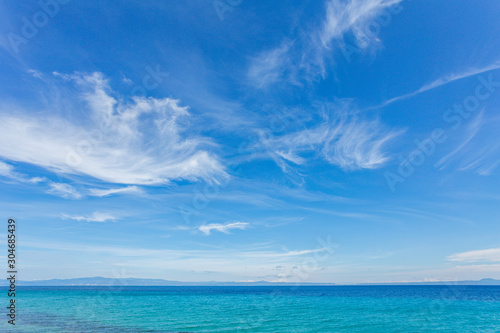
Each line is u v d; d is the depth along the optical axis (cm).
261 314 4272
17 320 3531
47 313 4312
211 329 3005
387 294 9806
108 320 3578
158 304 6009
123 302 6519
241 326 3216
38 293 10588
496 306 5316
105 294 9988
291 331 2953
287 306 5553
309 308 5175
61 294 9862
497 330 3069
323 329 3083
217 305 5828
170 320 3628
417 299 7094
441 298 7419
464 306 5388
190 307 5366
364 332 2945
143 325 3216
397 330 3052
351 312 4528
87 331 2775
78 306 5484
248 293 11281
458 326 3309
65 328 2947
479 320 3719
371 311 4678
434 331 3020
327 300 7044
